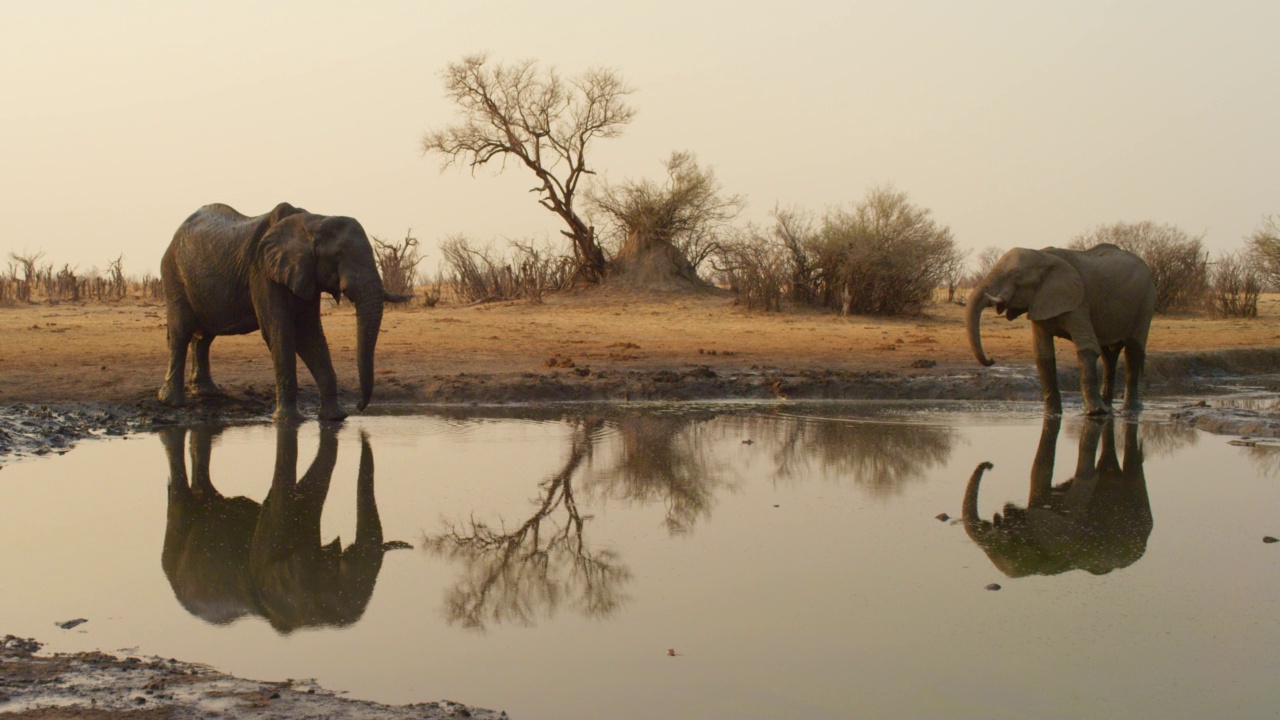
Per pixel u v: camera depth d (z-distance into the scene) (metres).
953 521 9.37
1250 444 13.39
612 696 5.48
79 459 11.82
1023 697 5.55
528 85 47.06
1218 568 7.98
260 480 10.87
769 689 5.61
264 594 7.27
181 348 14.95
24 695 5.06
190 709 4.90
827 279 39.72
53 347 20.98
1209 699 5.56
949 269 41.84
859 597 7.21
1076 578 7.70
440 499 10.14
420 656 6.05
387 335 25.70
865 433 14.16
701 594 7.29
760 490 10.62
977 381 18.66
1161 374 22.80
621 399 17.78
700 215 48.16
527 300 42.94
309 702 5.11
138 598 7.07
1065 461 12.23
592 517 9.50
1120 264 16.19
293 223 13.96
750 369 20.61
